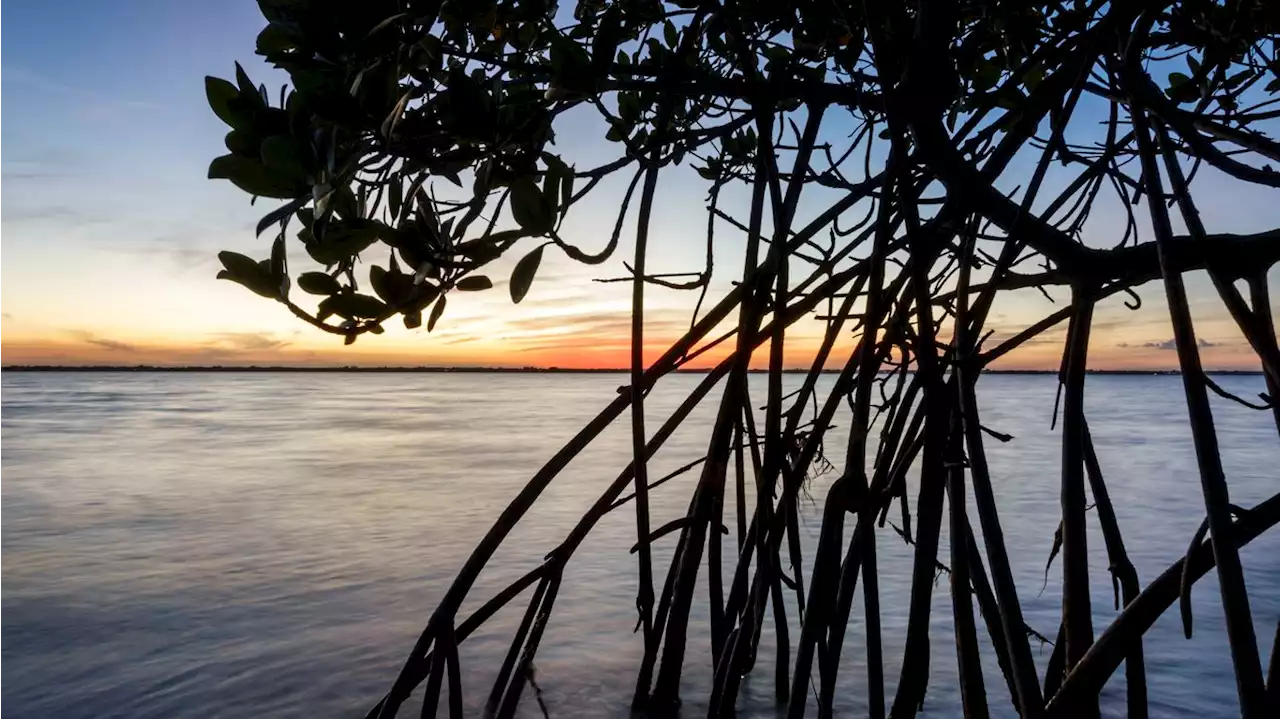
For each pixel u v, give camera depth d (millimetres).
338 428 28750
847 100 2449
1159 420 29219
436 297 1802
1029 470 15109
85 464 17094
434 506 11781
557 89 1888
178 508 11664
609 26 1893
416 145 1730
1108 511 2785
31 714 4738
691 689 4926
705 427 27172
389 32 1642
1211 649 5535
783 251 2752
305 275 1744
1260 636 5758
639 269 2936
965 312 2195
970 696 2102
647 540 3496
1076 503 2119
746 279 2953
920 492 2156
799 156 2717
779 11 2361
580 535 3500
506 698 3633
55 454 19109
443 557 8516
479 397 66500
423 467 16734
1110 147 2477
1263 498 11625
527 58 2494
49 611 6648
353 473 15672
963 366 2164
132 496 12773
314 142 1614
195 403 49875
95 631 6160
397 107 1562
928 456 2133
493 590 7242
